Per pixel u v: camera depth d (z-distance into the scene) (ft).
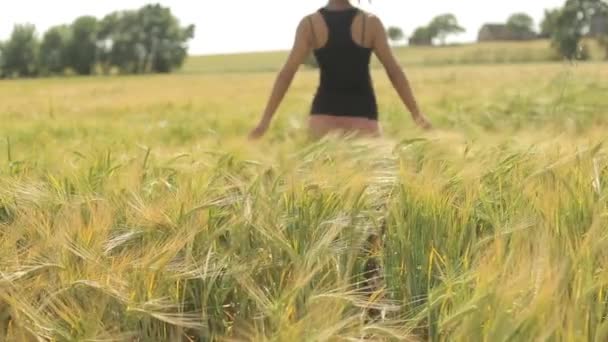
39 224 6.23
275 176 7.60
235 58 333.01
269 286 5.82
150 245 5.94
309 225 6.35
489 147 9.05
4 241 6.07
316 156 8.50
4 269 5.60
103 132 26.30
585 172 7.28
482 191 7.04
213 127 30.17
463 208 6.60
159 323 5.47
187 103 47.85
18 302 5.08
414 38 389.80
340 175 7.23
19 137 23.90
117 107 46.50
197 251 6.07
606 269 5.08
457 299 4.89
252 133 13.66
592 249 5.40
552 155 8.44
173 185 7.89
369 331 4.72
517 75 80.74
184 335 5.56
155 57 306.55
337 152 8.69
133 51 306.35
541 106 34.30
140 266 5.45
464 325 4.47
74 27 307.17
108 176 8.07
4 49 302.86
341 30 12.78
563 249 5.54
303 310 5.08
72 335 4.98
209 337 5.40
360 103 13.04
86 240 5.92
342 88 12.98
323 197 6.70
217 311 5.62
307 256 5.68
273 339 4.51
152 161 8.78
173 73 292.40
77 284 5.28
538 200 6.52
